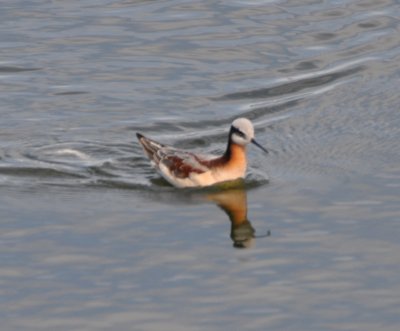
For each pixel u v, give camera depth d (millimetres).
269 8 28328
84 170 21547
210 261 18141
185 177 20828
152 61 26000
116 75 25422
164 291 17250
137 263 18078
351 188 20578
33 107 24125
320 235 18922
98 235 18984
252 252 18406
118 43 26672
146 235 19000
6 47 26391
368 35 27281
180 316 16594
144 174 21469
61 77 25312
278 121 23734
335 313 16641
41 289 17344
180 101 24453
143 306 16859
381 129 23156
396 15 28219
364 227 19125
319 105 24391
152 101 24453
